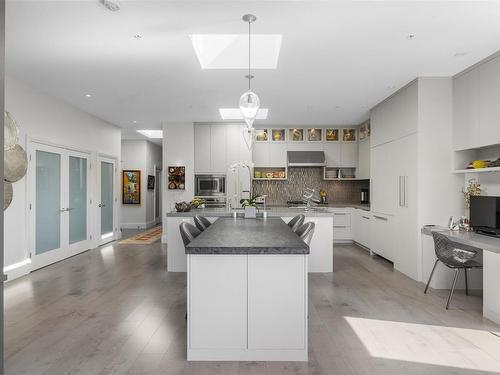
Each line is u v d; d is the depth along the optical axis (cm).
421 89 450
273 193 823
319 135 801
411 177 471
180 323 317
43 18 296
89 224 683
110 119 734
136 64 408
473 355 257
